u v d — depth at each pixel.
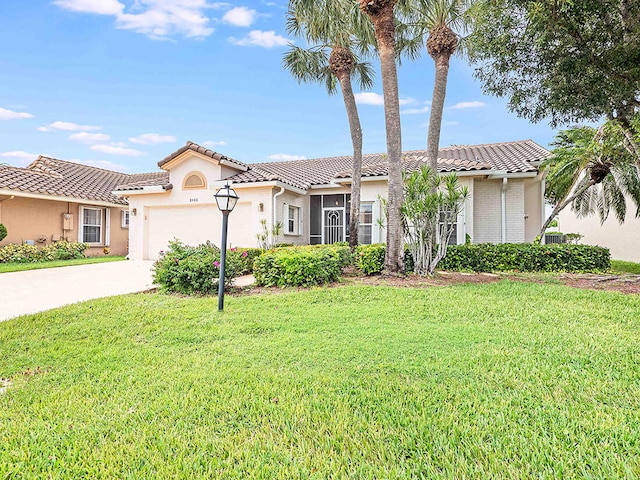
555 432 2.78
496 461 2.46
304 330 5.62
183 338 5.32
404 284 9.20
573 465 2.41
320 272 9.02
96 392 3.65
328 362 4.29
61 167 21.67
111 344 5.13
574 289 8.52
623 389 3.52
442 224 10.32
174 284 8.53
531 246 12.34
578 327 5.62
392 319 6.21
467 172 13.73
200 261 8.52
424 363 4.18
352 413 3.12
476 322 6.01
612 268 13.96
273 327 5.79
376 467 2.44
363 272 10.84
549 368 4.04
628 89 7.50
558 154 17.23
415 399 3.34
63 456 2.62
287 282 9.09
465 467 2.41
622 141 11.34
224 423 3.02
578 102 7.91
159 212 17.67
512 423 2.93
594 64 7.52
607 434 2.74
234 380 3.83
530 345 4.82
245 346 4.93
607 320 6.03
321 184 17.33
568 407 3.17
